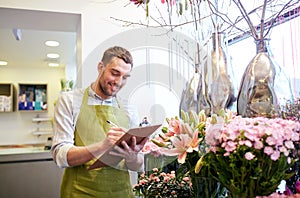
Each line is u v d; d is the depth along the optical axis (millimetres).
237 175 745
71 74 5016
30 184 2756
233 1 1152
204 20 1157
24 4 1915
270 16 1198
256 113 1011
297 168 875
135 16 2074
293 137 741
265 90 1017
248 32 1183
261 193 750
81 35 2012
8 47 3668
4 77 4926
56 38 3305
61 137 1135
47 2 1962
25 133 4969
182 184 1015
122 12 2072
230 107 1123
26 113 5016
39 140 5000
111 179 1177
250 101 1033
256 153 720
